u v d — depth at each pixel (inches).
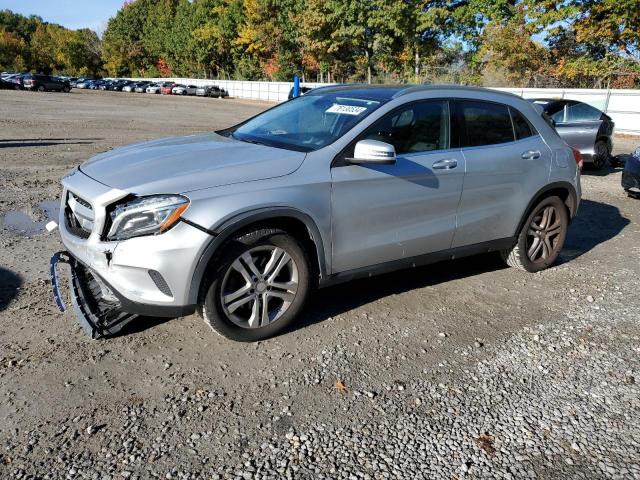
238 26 2379.4
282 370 125.9
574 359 136.9
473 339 145.5
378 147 135.3
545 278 195.5
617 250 233.8
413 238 159.0
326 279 145.6
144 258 118.0
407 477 93.7
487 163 171.5
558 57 1331.2
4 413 106.4
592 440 105.7
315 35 1708.9
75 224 135.9
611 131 458.3
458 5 1421.0
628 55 1094.4
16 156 429.4
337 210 140.7
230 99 2183.8
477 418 111.2
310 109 168.9
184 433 102.8
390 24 1400.1
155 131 708.0
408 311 161.6
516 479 94.4
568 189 198.5
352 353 135.0
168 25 3282.5
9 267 183.5
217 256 125.8
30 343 133.3
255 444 100.7
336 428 106.2
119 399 112.3
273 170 133.0
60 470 92.3
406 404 114.9
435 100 164.9
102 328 132.2
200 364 126.8
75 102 1408.7
